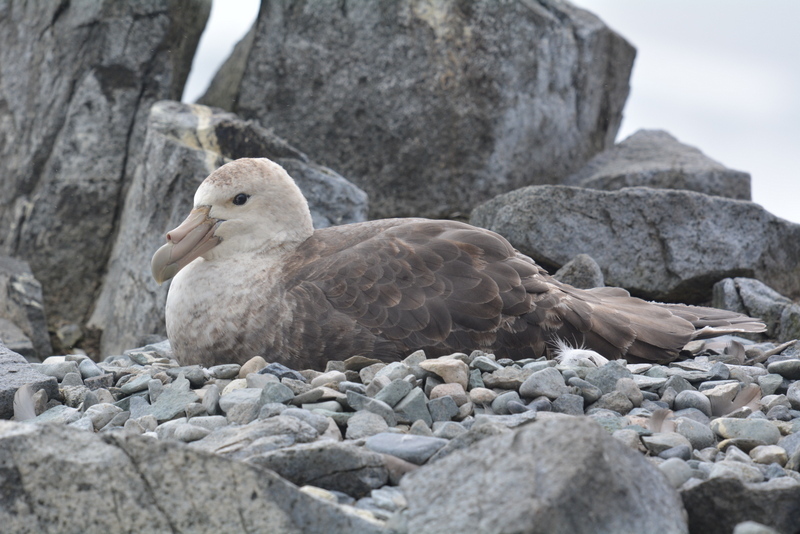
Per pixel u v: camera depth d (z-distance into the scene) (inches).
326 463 243.9
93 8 671.8
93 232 678.5
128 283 612.1
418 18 706.8
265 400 297.0
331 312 380.2
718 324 436.5
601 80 797.2
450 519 205.5
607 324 402.0
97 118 676.7
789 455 273.1
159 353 460.1
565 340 394.9
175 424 295.9
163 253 403.2
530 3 735.7
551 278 427.5
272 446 255.1
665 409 299.1
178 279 418.6
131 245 618.5
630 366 370.9
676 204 577.0
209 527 219.8
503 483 206.5
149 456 223.6
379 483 248.7
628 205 574.2
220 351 397.4
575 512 198.8
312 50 717.3
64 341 657.0
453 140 717.9
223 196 409.7
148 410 324.8
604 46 783.1
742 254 588.4
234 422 296.4
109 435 228.1
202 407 313.7
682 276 578.6
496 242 402.9
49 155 679.7
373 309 379.2
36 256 674.2
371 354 376.5
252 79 723.4
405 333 377.7
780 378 349.7
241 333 390.6
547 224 569.0
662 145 810.2
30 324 606.9
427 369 326.0
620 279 575.8
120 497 223.1
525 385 315.6
